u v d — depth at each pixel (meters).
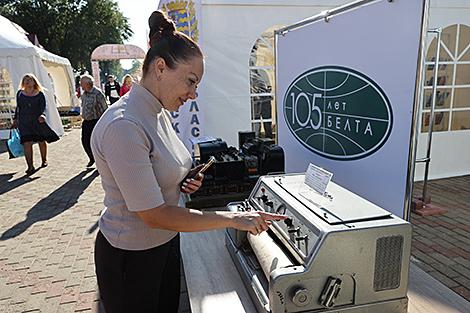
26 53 8.45
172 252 1.40
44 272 2.95
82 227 3.85
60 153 8.05
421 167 4.84
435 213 3.70
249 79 4.65
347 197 1.43
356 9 1.98
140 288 1.24
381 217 1.23
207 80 4.50
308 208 1.32
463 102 4.87
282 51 2.95
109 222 1.20
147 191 1.02
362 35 1.96
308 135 2.68
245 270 1.45
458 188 4.50
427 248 3.00
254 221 1.21
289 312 1.14
